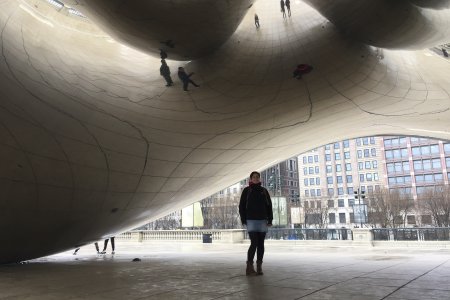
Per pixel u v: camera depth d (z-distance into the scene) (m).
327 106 16.91
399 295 5.55
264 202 8.19
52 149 11.45
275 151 20.91
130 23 10.98
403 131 24.33
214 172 18.77
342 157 143.00
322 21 14.23
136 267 10.48
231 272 8.81
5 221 11.09
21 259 13.01
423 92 17.56
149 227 115.50
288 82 14.94
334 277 7.57
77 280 7.87
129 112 13.64
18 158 10.60
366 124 21.11
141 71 14.45
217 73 14.05
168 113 14.41
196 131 15.40
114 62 14.30
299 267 9.56
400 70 16.36
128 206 15.52
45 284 7.35
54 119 11.52
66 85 12.41
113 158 13.52
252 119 16.16
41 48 12.24
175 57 13.47
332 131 20.95
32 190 11.30
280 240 33.69
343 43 14.20
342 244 31.19
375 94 16.84
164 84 14.18
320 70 14.74
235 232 35.56
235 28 12.44
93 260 13.91
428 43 14.05
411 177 123.56
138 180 14.98
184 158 16.19
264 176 132.75
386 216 100.00
